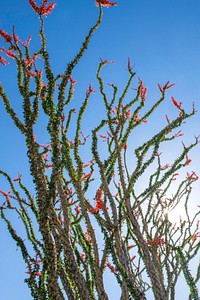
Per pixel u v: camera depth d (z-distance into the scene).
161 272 6.64
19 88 4.55
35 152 4.23
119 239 5.47
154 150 5.86
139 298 5.16
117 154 5.88
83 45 4.73
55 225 4.94
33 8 4.93
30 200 6.05
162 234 7.13
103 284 5.23
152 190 6.00
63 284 5.00
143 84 6.13
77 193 5.46
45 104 4.63
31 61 4.92
